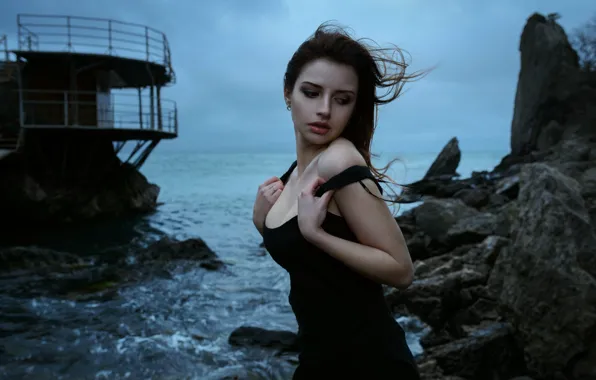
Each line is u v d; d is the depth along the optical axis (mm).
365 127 1665
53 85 19500
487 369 4793
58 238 15672
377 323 1543
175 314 7379
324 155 1508
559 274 4461
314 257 1503
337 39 1541
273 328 6418
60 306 7816
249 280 9508
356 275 1518
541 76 24578
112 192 20891
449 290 6422
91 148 19422
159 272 9930
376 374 1532
